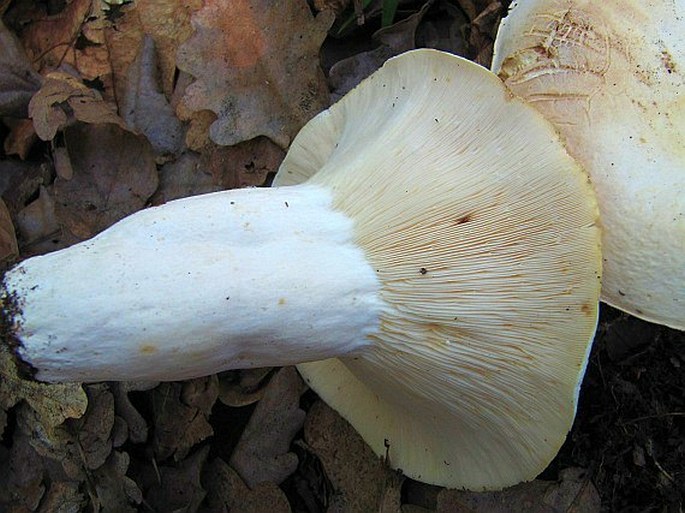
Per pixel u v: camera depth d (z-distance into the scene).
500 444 0.17
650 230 0.15
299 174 0.21
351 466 0.21
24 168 0.24
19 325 0.13
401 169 0.15
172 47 0.24
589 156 0.15
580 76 0.15
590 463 0.20
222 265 0.14
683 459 0.20
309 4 0.24
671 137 0.15
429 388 0.16
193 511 0.21
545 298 0.15
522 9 0.17
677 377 0.20
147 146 0.23
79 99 0.23
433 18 0.24
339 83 0.24
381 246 0.15
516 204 0.14
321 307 0.14
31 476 0.21
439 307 0.15
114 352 0.13
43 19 0.25
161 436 0.21
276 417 0.22
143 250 0.14
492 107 0.15
